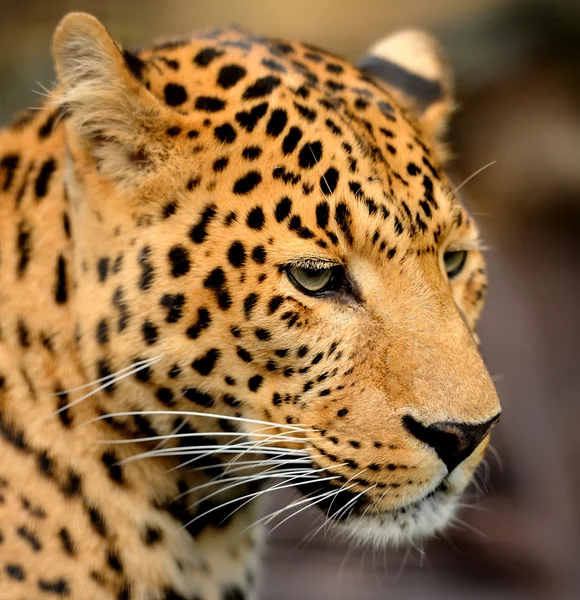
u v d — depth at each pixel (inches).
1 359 290.7
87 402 286.7
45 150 302.0
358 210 274.8
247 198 272.2
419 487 282.7
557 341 888.9
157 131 273.0
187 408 282.8
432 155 315.6
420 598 681.6
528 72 979.3
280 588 673.0
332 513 300.7
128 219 274.7
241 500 322.7
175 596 305.9
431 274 291.3
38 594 281.1
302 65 307.6
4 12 933.2
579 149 962.7
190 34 331.3
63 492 287.7
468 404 278.7
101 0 984.9
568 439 781.9
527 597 698.2
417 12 1038.4
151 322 272.2
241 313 272.2
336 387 281.7
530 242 976.3
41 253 290.4
